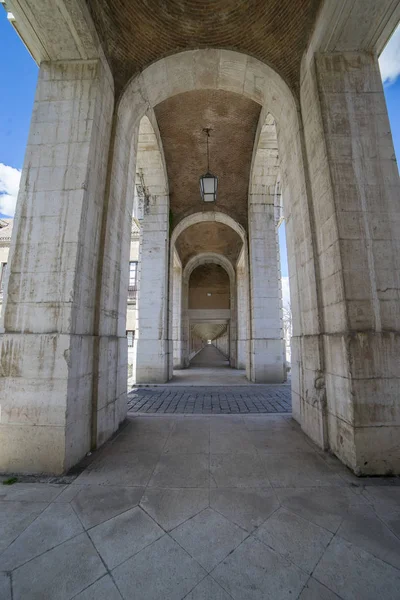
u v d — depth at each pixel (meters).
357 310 3.28
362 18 3.59
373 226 3.47
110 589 1.60
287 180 5.18
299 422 4.61
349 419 3.12
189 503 2.44
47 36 3.69
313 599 1.54
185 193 10.82
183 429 4.43
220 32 4.74
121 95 4.51
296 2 4.13
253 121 8.64
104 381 3.94
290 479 2.87
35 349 3.17
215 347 43.12
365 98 3.86
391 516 2.26
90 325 3.76
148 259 10.07
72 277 3.30
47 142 3.70
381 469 2.97
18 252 3.44
